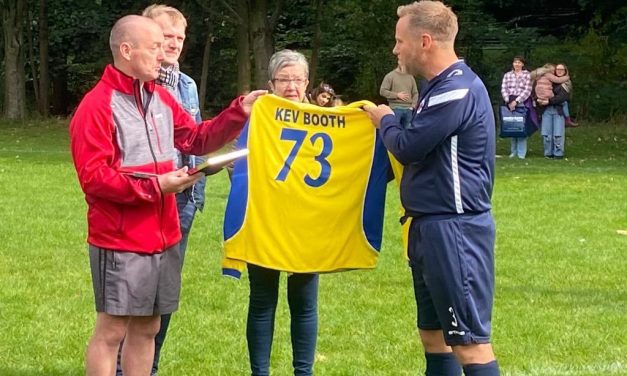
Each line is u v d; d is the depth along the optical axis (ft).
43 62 89.15
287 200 15.53
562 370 17.38
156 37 12.98
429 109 12.66
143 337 14.03
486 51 89.30
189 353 18.45
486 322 13.07
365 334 19.83
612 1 86.28
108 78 12.99
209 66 93.09
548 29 96.17
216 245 28.73
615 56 84.12
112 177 12.53
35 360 17.88
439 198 12.85
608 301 22.56
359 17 85.25
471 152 12.80
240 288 23.59
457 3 86.22
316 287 15.90
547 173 47.50
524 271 25.64
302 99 16.03
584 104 82.17
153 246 13.15
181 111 14.32
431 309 13.92
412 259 13.37
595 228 32.04
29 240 29.07
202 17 87.92
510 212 35.17
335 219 15.61
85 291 23.17
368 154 15.64
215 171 13.00
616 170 49.55
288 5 87.97
